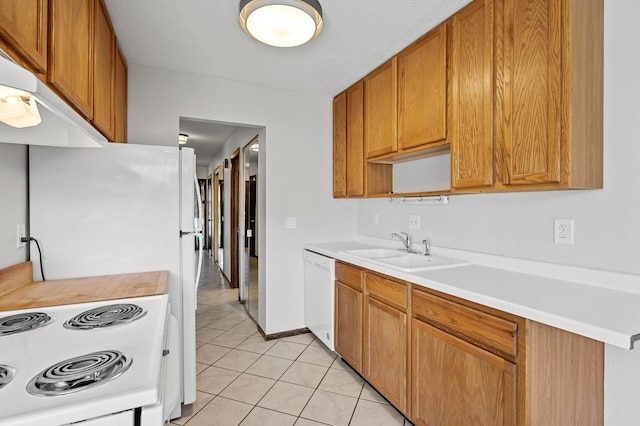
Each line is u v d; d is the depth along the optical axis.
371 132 2.59
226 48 2.21
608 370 1.34
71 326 1.05
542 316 1.14
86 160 1.76
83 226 1.75
